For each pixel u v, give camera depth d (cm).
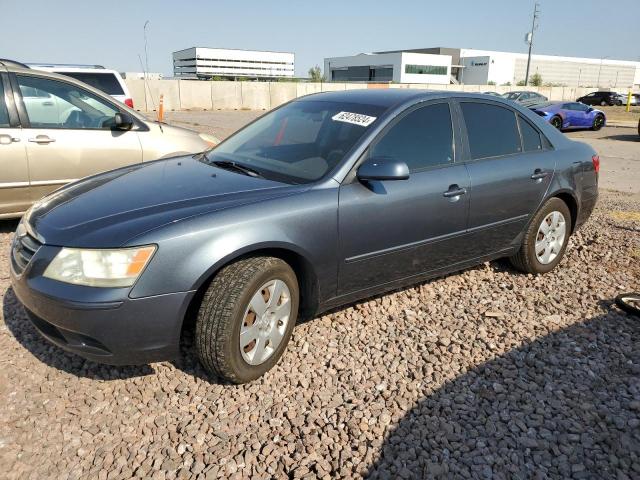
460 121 403
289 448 257
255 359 301
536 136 461
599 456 258
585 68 10631
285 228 302
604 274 488
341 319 381
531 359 337
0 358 319
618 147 1641
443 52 10169
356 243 336
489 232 419
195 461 247
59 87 555
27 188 535
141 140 591
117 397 290
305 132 377
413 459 253
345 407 287
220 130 1798
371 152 345
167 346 279
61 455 248
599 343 363
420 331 371
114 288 263
